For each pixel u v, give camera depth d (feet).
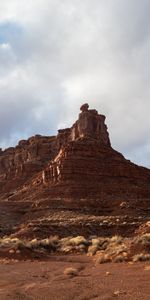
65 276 83.35
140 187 359.46
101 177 355.97
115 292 63.52
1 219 299.17
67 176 352.69
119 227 219.41
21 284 76.95
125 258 105.29
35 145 534.78
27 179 469.98
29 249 134.82
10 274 88.94
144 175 386.52
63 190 340.59
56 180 358.64
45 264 107.55
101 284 71.36
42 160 501.56
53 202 319.68
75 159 361.30
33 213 307.99
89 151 372.58
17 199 370.73
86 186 342.85
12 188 465.06
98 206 308.81
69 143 382.01
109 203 311.27
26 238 198.29
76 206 309.22
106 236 212.84
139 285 67.92
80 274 85.97
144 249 110.52
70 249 150.82
